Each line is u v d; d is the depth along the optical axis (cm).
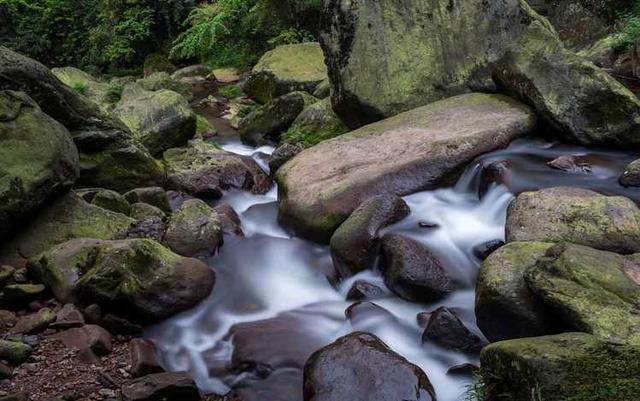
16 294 454
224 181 703
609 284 353
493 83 748
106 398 369
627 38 983
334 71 771
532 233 445
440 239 499
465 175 580
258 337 429
